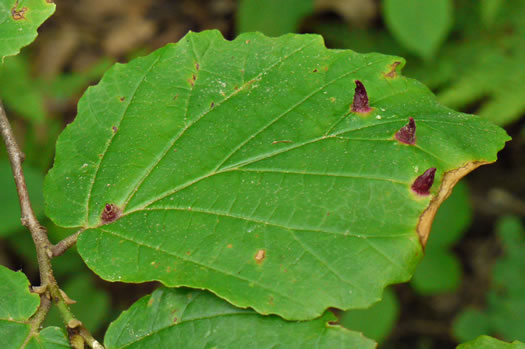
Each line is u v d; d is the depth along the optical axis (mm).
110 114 496
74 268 789
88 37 1109
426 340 946
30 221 491
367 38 882
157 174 487
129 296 898
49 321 726
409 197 468
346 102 486
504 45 818
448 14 684
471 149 474
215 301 470
